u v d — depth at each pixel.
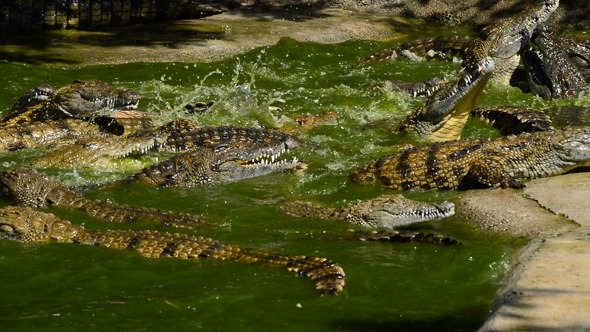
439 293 8.52
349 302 8.31
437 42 22.62
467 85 14.72
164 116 16.56
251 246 10.25
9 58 21.16
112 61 21.55
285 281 8.88
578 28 26.20
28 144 14.85
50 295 8.64
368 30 26.47
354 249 10.07
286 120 16.52
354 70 20.95
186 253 9.73
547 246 9.15
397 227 11.05
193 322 7.86
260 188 12.96
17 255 9.93
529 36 18.67
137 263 9.55
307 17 27.73
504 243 10.05
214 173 13.25
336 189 12.94
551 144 12.64
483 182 12.29
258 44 23.91
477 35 26.22
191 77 20.00
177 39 24.14
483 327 7.15
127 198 12.39
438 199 12.08
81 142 14.34
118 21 25.42
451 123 15.23
